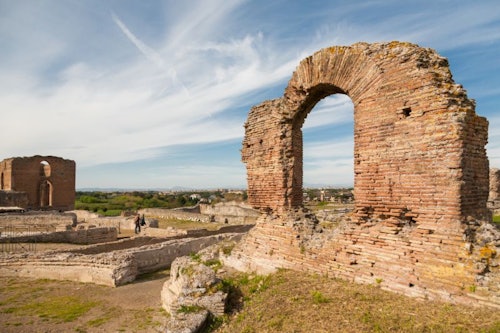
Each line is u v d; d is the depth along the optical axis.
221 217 34.91
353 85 8.66
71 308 10.83
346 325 6.19
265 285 8.81
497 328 5.37
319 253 8.96
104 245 18.34
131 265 14.46
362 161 8.41
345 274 8.28
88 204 59.16
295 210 10.46
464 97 7.32
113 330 9.09
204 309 7.87
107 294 12.43
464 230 6.71
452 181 6.89
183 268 10.55
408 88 7.59
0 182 43.44
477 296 6.20
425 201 7.25
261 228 10.91
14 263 15.08
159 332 7.20
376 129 8.13
